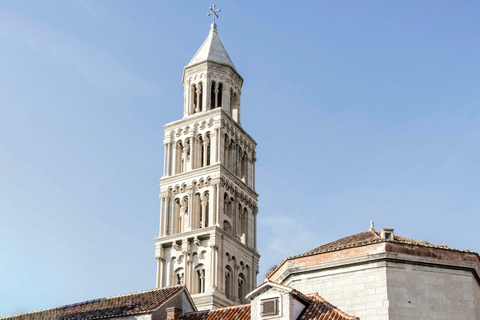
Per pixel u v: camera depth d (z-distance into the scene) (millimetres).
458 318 53031
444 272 54250
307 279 56812
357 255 54812
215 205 94375
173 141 102938
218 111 100125
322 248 60625
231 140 102250
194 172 98000
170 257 94875
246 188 102062
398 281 53219
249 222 101125
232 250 94812
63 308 71625
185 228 96625
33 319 70688
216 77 105938
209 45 109000
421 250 54250
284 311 51906
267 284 53281
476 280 56125
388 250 53719
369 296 53438
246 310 58688
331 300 55031
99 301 70062
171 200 98938
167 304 63312
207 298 87875
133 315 61375
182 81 109125
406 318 52188
